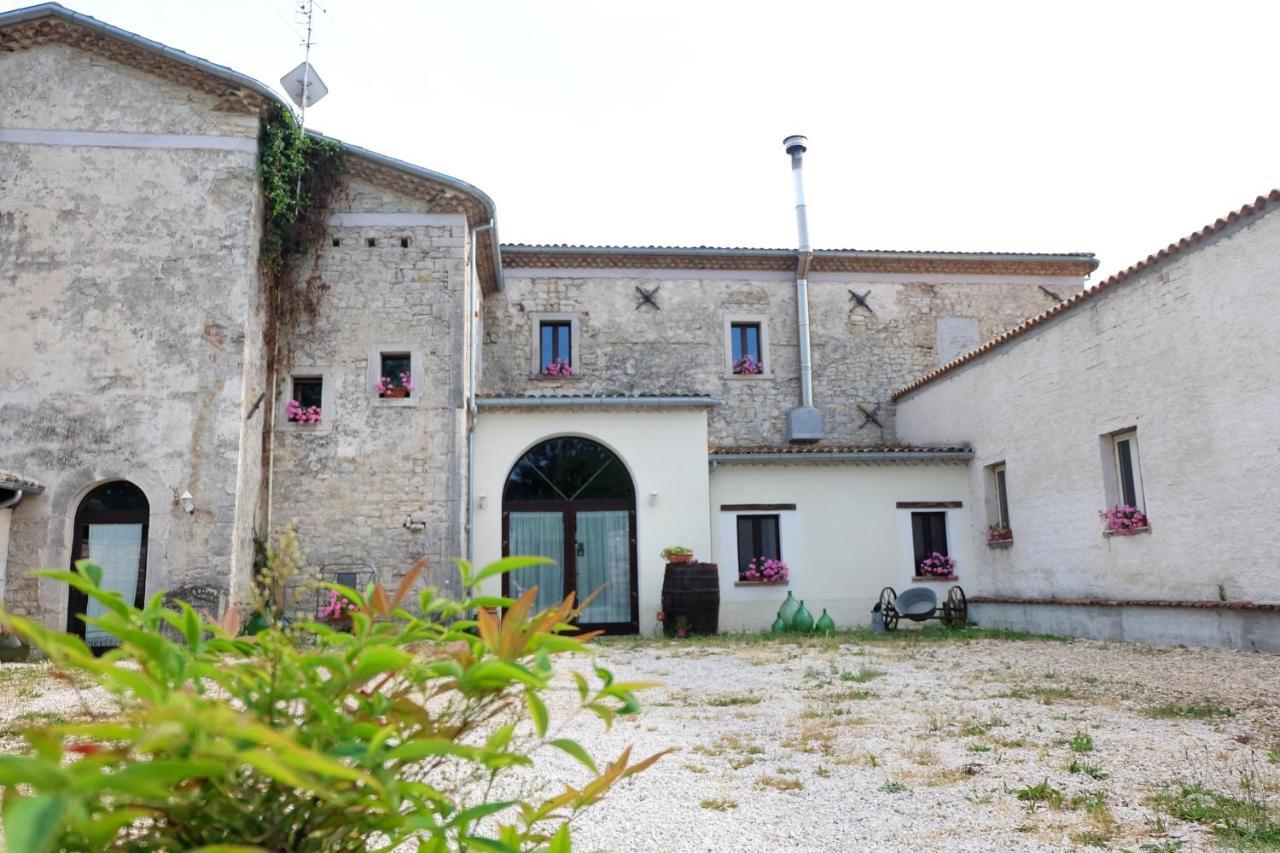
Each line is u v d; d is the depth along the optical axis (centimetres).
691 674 947
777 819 428
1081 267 1955
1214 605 1017
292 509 1310
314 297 1374
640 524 1466
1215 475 1039
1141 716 666
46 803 80
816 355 1861
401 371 1385
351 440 1339
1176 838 388
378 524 1319
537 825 411
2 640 1079
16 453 1173
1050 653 1065
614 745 595
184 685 130
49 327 1204
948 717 679
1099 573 1245
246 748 110
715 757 562
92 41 1266
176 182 1252
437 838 134
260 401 1295
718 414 1806
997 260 1912
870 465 1587
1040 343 1390
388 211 1409
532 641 146
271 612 149
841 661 1037
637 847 388
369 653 126
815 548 1550
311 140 1358
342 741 128
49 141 1246
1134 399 1181
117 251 1227
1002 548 1485
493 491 1445
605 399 1467
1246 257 1001
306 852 129
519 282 1797
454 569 1315
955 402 1642
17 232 1221
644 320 1817
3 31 1252
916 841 394
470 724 155
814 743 598
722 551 1530
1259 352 981
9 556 1141
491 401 1445
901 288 1916
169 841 122
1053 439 1353
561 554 1466
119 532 1195
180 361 1208
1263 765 511
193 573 1155
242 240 1245
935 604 1495
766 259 1858
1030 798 454
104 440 1183
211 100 1277
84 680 798
